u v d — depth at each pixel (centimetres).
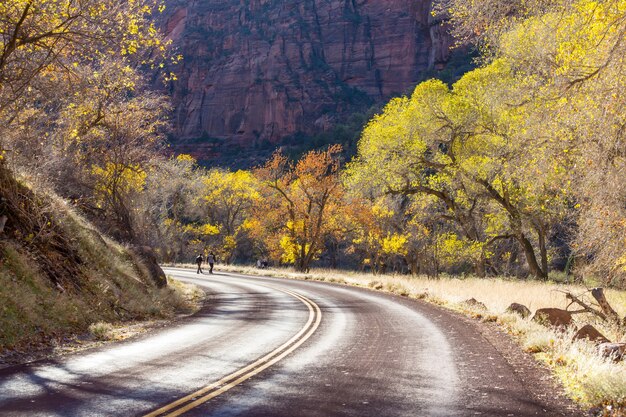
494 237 3662
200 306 2062
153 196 5331
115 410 626
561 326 1184
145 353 1011
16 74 1288
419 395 718
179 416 608
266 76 19500
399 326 1402
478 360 957
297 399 693
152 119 2850
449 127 3412
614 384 686
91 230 1972
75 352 1012
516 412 644
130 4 1288
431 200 4094
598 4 971
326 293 2498
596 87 1000
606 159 1035
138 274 2052
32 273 1286
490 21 1084
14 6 1195
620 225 1173
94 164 2812
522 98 1266
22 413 608
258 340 1182
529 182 1738
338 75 19575
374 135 3700
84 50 1333
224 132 19650
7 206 1420
